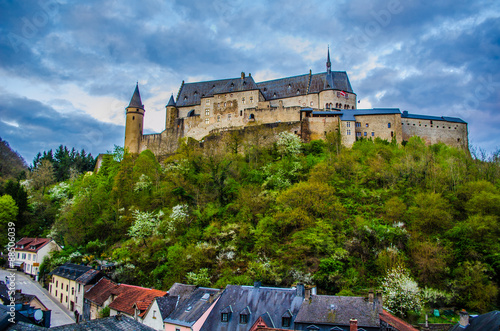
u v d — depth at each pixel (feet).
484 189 282.97
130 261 264.93
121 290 216.13
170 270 241.55
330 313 153.17
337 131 417.90
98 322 118.93
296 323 153.38
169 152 490.49
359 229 251.39
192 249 245.65
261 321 155.43
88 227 332.39
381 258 227.20
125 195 362.53
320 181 310.86
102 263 273.33
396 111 421.59
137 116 517.55
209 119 485.15
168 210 313.32
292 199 277.64
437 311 201.67
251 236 262.67
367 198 299.38
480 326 142.41
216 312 169.07
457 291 212.43
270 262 230.48
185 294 194.59
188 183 348.59
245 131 431.84
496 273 219.82
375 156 362.94
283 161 363.15
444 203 271.69
